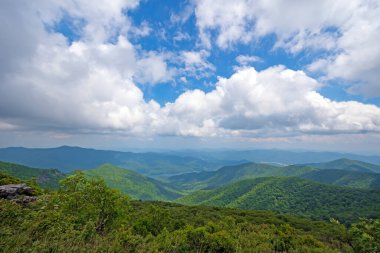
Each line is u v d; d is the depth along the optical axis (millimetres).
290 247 18125
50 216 14734
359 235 12883
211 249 13984
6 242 10109
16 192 22375
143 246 12320
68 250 10242
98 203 20703
